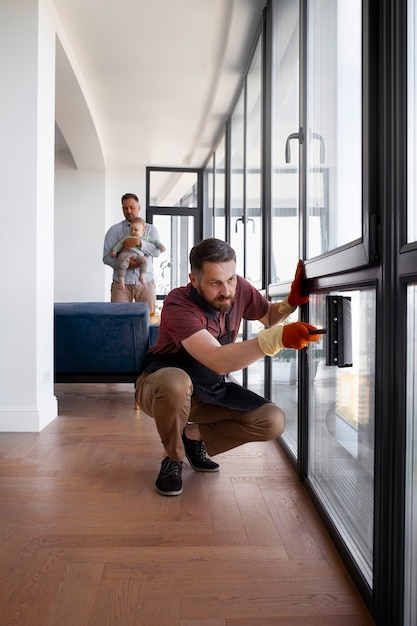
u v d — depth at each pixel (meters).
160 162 7.44
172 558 1.45
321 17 1.86
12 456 2.42
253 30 3.66
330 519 1.60
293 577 1.36
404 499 1.06
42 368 3.06
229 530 1.63
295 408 2.45
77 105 4.87
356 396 1.45
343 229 1.56
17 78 2.96
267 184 3.08
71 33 3.71
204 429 2.10
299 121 2.20
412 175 1.03
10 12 2.96
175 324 1.77
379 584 1.14
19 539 1.56
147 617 1.18
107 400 3.87
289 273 2.55
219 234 6.03
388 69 1.13
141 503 1.85
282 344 1.46
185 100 5.04
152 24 3.57
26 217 2.96
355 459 1.45
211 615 1.19
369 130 1.19
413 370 1.04
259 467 2.27
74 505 1.83
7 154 2.96
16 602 1.23
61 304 3.52
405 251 1.02
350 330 1.41
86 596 1.26
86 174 7.41
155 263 7.70
